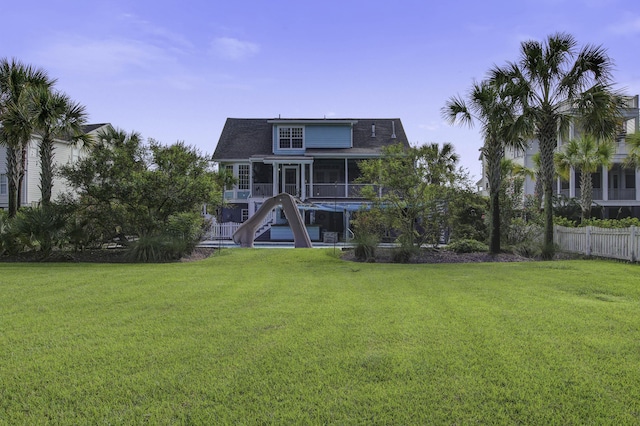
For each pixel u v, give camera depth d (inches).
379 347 191.3
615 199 1229.7
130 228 652.1
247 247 835.4
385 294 315.9
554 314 247.9
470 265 510.0
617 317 239.6
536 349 187.5
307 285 359.6
